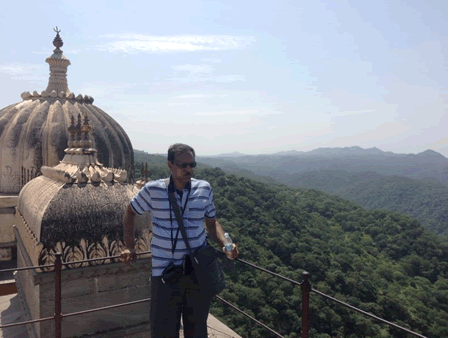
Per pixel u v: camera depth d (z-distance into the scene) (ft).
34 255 16.37
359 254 159.12
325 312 97.60
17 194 33.01
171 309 10.73
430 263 160.76
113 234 17.12
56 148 33.91
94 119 37.19
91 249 16.60
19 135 33.76
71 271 16.17
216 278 10.46
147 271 17.98
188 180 10.87
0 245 30.68
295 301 91.71
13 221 31.04
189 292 10.84
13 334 19.51
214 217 11.90
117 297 17.35
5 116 35.32
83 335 16.65
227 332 20.07
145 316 18.01
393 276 144.56
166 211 10.71
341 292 114.42
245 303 86.33
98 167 19.76
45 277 15.79
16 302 23.72
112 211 17.37
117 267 17.13
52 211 16.33
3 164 33.47
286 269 109.50
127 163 39.27
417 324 111.65
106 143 36.91
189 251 10.49
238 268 102.01
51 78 39.27
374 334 101.09
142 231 17.78
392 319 111.86
